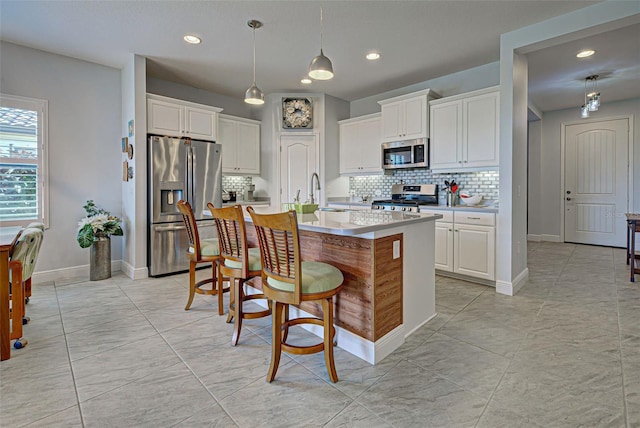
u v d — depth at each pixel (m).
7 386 1.79
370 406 1.63
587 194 6.19
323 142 5.32
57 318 2.72
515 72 3.27
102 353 2.16
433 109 4.25
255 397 1.71
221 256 2.51
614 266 4.48
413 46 3.54
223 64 4.03
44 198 3.71
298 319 2.20
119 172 4.24
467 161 3.92
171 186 4.04
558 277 3.95
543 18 2.95
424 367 1.98
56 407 1.62
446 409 1.60
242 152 5.23
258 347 2.26
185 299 3.20
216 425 1.50
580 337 2.35
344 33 3.23
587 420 1.51
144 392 1.74
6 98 3.45
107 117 4.12
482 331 2.46
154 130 3.99
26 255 2.31
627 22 2.67
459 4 2.72
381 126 4.85
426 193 4.54
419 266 2.52
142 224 3.91
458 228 3.79
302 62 3.97
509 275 3.31
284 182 5.32
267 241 1.89
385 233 2.12
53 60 3.73
